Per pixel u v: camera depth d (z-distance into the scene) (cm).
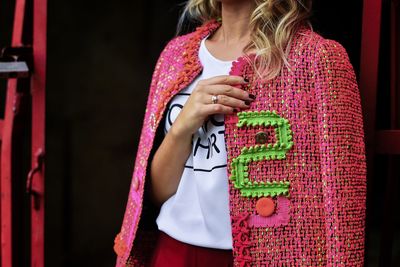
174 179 295
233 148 267
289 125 262
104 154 810
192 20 342
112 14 802
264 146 263
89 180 806
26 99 431
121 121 813
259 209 263
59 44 787
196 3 324
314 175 261
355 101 267
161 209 304
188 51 299
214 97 268
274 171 263
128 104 814
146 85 816
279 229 262
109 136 811
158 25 805
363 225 260
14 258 435
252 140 265
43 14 414
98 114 809
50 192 790
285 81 265
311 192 260
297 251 260
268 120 264
